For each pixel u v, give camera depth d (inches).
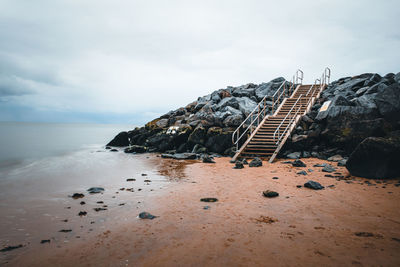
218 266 131.9
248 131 619.5
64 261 141.6
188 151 658.8
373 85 582.6
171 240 163.3
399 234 161.6
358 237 159.2
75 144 1046.4
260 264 132.5
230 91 995.9
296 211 209.9
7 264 139.1
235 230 175.9
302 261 133.9
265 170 387.2
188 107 949.2
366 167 313.6
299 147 517.7
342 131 473.4
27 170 437.4
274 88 880.3
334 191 263.9
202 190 284.7
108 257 144.7
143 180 344.8
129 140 948.0
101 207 233.0
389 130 437.1
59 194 280.7
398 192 251.3
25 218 208.2
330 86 786.2
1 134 1797.5
